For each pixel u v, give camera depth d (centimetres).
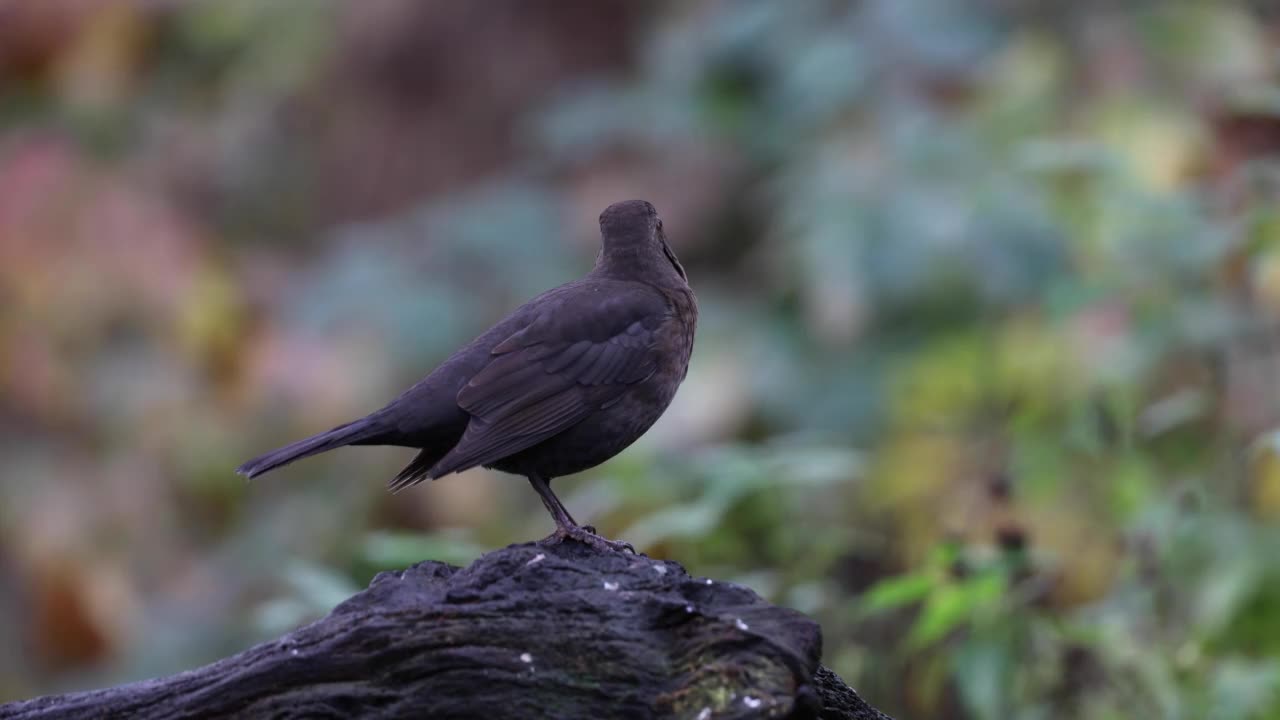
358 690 636
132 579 1336
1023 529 984
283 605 890
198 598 1294
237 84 1577
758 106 1390
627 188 1401
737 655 615
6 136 1489
